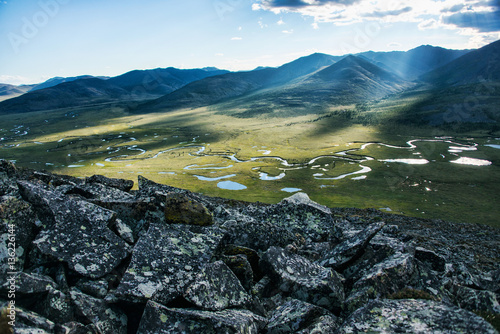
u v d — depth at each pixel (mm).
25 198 10000
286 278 9789
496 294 11641
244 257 10133
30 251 8664
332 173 183750
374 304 7824
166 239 9812
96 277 8547
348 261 11164
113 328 7605
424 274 10477
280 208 16344
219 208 14195
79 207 10203
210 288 8312
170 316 7277
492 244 33344
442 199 134125
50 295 7480
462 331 6406
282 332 7949
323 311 8461
